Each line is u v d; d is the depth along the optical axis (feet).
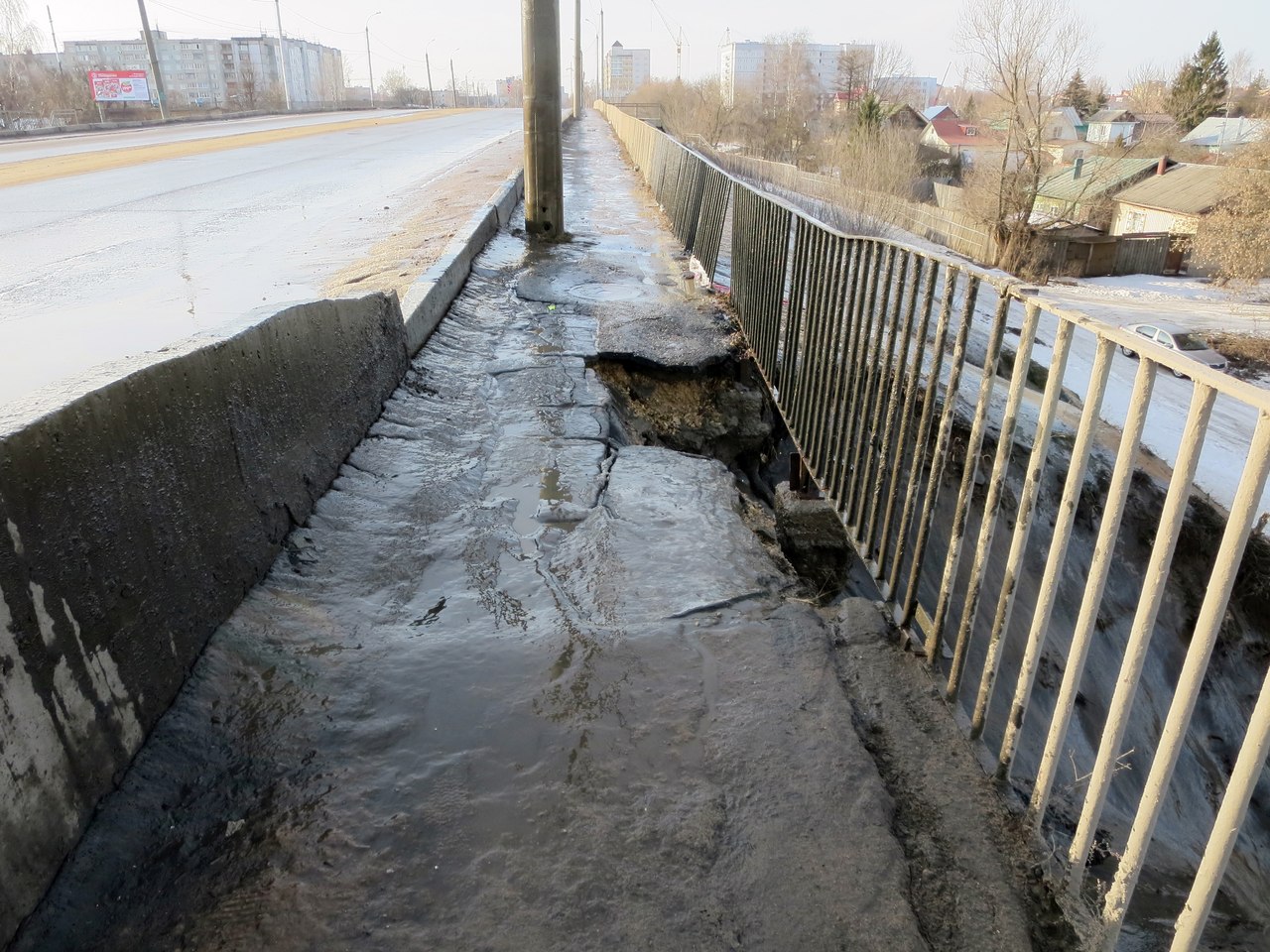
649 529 11.91
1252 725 4.48
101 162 73.36
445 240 31.71
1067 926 5.95
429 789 6.98
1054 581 6.43
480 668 8.55
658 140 52.54
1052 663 21.95
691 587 10.27
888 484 10.54
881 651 9.07
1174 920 10.21
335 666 8.44
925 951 5.70
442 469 13.57
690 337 22.41
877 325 11.02
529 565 10.85
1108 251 128.36
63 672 6.07
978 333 37.32
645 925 5.80
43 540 5.90
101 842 6.21
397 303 16.75
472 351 20.34
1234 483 44.57
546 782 7.07
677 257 34.35
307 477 11.24
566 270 30.66
